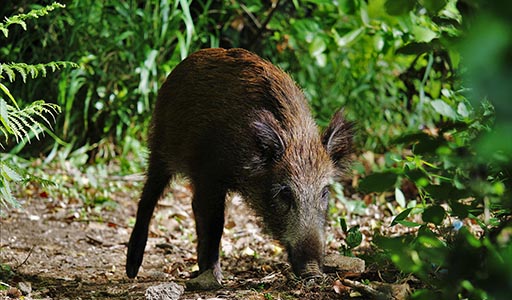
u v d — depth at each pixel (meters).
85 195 14.01
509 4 2.74
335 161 9.16
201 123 8.94
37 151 16.31
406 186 13.33
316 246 8.13
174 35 16.34
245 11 17.64
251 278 8.67
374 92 16.94
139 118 16.55
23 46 16.09
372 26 13.49
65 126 15.77
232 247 11.02
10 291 7.53
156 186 9.72
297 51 17.30
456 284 4.46
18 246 10.74
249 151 8.61
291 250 8.30
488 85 2.75
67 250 10.75
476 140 4.25
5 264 9.13
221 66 9.14
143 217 9.55
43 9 7.46
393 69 16.45
